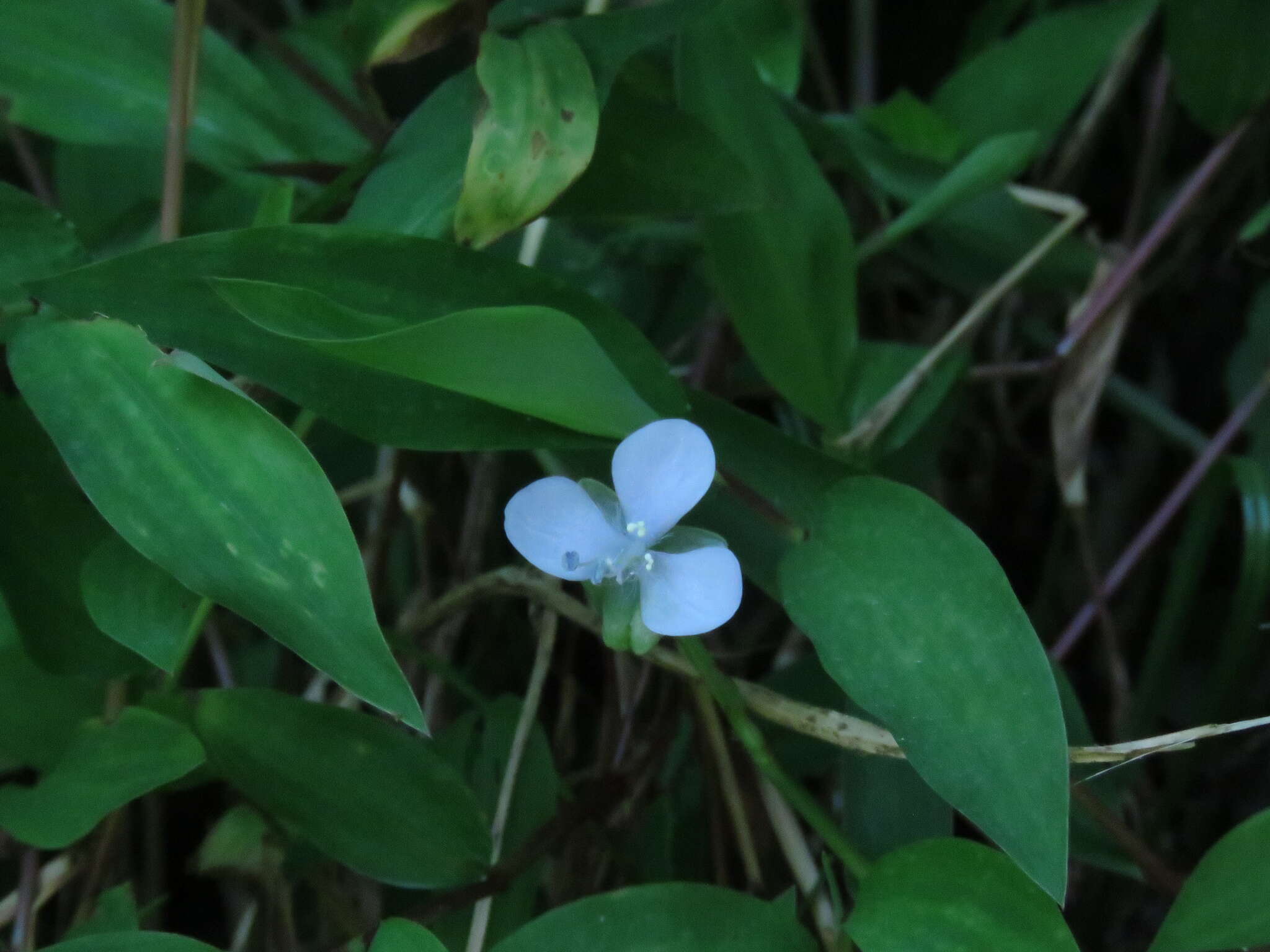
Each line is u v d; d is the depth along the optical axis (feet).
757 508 0.95
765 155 1.00
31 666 0.96
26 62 1.02
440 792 0.96
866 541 0.92
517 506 0.92
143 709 0.95
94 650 0.95
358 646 0.89
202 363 0.92
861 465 1.01
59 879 0.99
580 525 0.92
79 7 1.03
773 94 1.01
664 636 0.97
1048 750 0.89
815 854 1.02
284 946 0.99
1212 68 1.08
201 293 0.92
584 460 0.99
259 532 0.90
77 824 0.93
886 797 0.96
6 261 0.94
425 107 0.98
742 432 0.96
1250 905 0.91
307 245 0.93
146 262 0.92
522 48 0.95
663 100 1.05
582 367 0.90
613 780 1.00
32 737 0.96
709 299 1.08
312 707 0.95
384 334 0.88
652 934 0.92
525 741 1.00
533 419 0.93
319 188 1.05
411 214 0.96
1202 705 1.09
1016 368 1.08
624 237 1.09
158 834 1.09
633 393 0.91
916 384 1.03
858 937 0.90
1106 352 1.08
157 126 1.03
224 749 0.95
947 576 0.91
